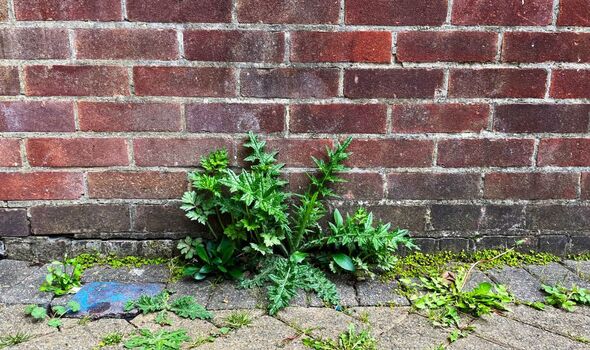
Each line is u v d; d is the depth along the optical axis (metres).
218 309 1.55
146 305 1.53
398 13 1.67
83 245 1.84
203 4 1.65
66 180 1.78
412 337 1.41
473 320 1.50
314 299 1.60
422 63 1.72
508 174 1.83
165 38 1.67
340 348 1.36
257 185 1.64
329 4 1.66
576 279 1.74
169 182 1.80
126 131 1.75
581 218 1.87
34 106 1.71
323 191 1.78
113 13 1.65
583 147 1.81
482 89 1.75
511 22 1.69
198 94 1.72
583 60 1.73
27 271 1.77
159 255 1.86
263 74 1.71
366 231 1.71
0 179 1.77
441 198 1.84
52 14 1.64
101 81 1.70
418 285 1.69
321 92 1.73
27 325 1.45
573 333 1.43
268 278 1.69
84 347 1.36
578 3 1.69
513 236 1.88
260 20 1.67
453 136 1.78
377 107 1.75
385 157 1.80
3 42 1.65
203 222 1.73
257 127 1.76
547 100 1.76
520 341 1.40
